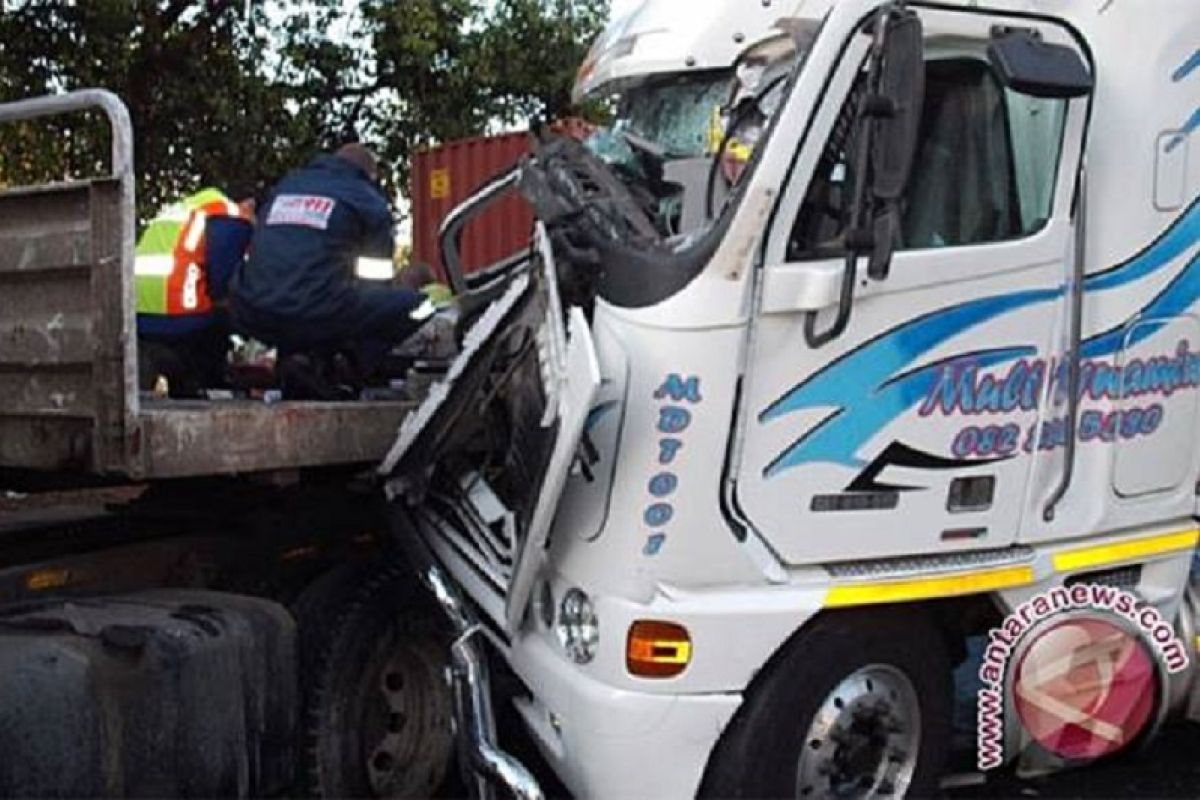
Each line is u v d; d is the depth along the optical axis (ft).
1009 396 13.29
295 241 16.11
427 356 16.66
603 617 11.99
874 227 11.85
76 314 12.32
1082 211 13.69
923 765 13.30
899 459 12.67
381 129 43.21
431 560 14.42
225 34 38.81
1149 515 14.73
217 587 14.56
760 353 11.92
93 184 11.96
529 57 43.70
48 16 35.35
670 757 11.94
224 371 18.01
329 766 14.14
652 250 12.00
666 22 14.94
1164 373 14.62
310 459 13.62
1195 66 14.61
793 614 12.19
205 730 11.64
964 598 13.51
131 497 15.69
